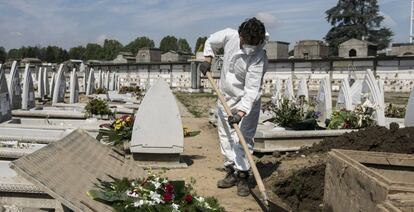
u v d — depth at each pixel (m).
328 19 62.16
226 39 5.07
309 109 10.37
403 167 4.45
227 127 5.25
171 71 43.91
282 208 4.95
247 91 4.84
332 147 7.24
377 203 3.13
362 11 60.66
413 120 8.56
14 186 3.98
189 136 10.24
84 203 2.97
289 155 7.60
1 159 5.14
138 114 6.52
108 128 7.77
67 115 10.02
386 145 6.72
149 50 49.69
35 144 6.01
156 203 3.47
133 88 27.44
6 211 3.96
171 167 6.52
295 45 40.22
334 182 4.18
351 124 9.58
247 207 4.74
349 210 3.71
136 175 4.21
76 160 3.65
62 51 80.44
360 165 3.71
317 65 33.00
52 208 4.04
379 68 30.22
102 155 4.25
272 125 9.22
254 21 4.70
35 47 80.44
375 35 60.19
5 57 69.44
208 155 7.82
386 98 26.58
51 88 19.98
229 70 5.08
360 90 12.50
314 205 5.43
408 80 29.03
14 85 11.12
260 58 4.85
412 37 38.94
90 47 100.94
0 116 8.75
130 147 6.66
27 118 10.19
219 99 5.09
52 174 3.10
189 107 23.58
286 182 5.68
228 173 5.45
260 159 7.55
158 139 6.48
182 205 3.62
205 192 5.23
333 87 32.22
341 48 38.44
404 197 2.86
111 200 3.22
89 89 24.33
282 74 34.72
